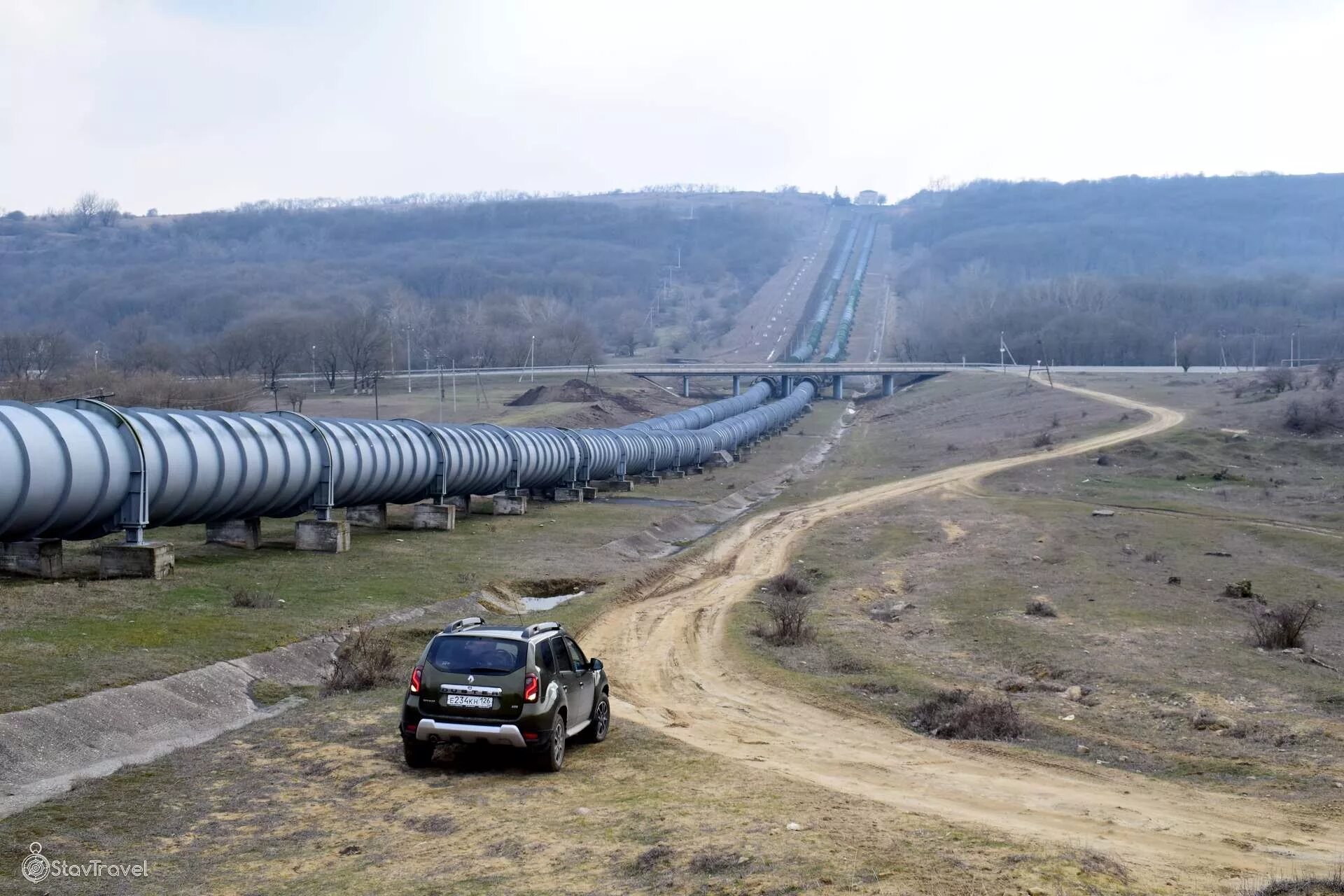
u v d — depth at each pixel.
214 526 44.91
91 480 33.84
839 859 12.84
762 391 184.12
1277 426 109.69
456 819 15.94
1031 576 47.38
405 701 18.56
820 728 24.31
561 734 18.86
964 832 14.46
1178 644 33.72
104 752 19.55
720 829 14.58
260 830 15.68
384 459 51.72
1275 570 49.12
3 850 14.49
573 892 12.58
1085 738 23.48
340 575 40.16
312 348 186.50
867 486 92.94
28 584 32.47
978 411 155.25
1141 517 68.69
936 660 32.69
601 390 163.38
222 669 25.12
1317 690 27.69
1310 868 14.41
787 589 46.78
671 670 30.92
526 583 44.62
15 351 159.75
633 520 68.56
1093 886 12.16
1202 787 19.81
